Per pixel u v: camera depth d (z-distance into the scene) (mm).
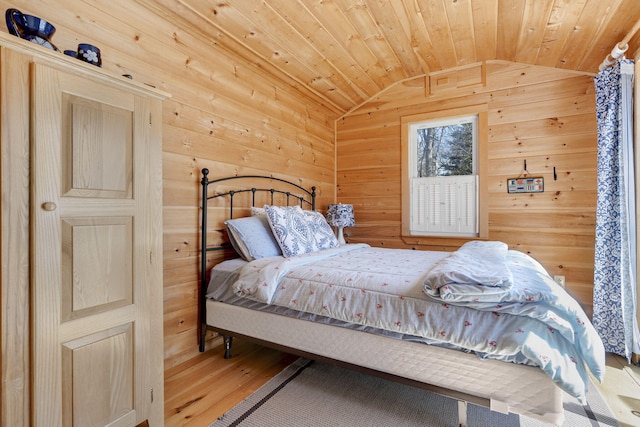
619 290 2162
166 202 1995
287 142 3127
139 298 1277
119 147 1216
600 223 2281
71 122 1070
